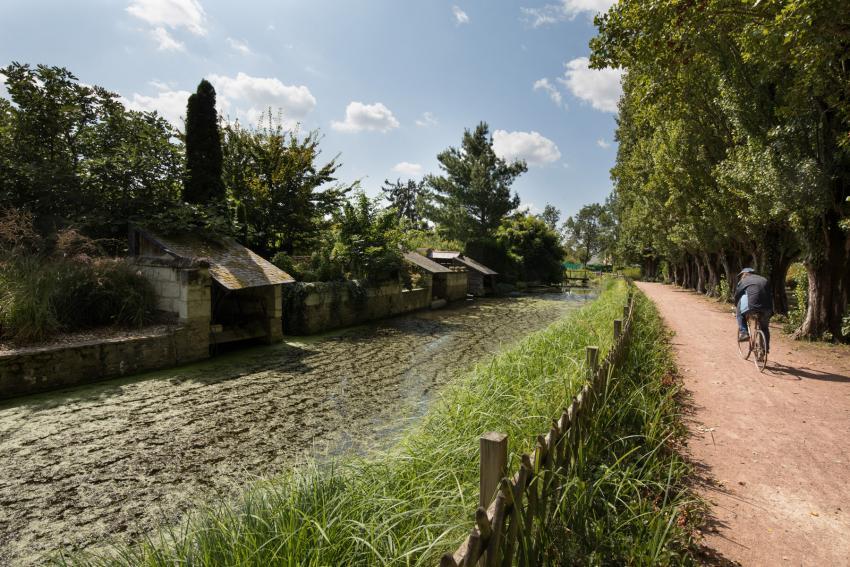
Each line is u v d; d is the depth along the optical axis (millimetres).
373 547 2291
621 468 3750
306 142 19859
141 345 9742
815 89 9234
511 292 40469
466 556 1786
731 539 3223
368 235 20531
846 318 10773
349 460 3781
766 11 7090
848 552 3096
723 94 12305
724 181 13578
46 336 9016
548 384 5090
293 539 2432
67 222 11805
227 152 19016
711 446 4840
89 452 6082
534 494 2566
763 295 8469
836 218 10742
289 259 17078
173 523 4512
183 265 10867
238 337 12539
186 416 7461
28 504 4855
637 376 6547
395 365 11398
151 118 14852
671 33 8641
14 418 7117
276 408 7926
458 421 4250
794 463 4461
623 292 21547
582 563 2719
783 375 7969
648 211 28922
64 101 12812
